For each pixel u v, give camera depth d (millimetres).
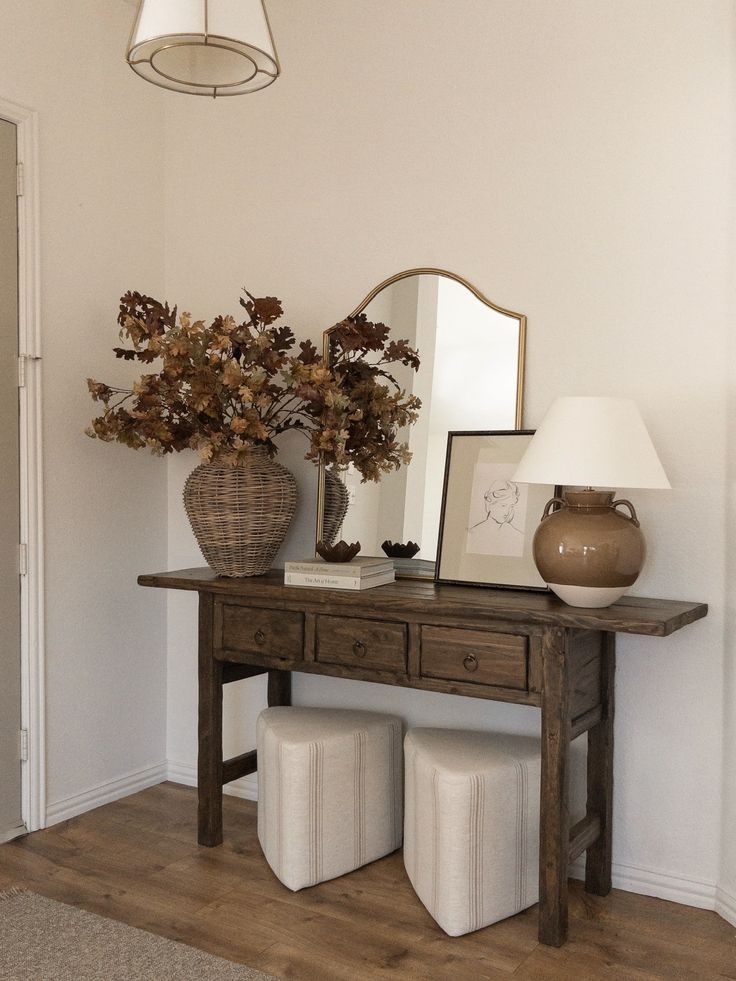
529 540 2604
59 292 3031
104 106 3195
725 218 2445
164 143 3443
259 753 2748
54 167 3008
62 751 3049
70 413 3076
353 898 2475
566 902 2250
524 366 2729
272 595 2617
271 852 2607
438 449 2840
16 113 2867
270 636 2697
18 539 2920
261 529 2846
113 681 3248
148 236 3383
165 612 3480
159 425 2785
